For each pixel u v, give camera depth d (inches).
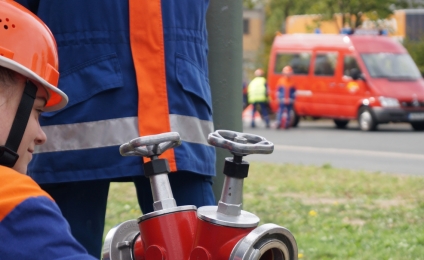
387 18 1327.5
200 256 72.6
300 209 346.6
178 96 116.2
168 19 116.5
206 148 120.3
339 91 962.1
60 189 119.1
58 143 114.3
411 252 253.9
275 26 1529.3
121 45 114.9
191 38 120.1
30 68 77.1
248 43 1850.4
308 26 1368.1
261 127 1074.7
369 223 315.6
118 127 113.7
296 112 1024.9
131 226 84.4
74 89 114.1
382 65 946.1
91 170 113.4
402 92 923.4
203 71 123.2
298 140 836.6
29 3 122.6
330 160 622.5
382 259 244.2
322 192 406.6
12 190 66.3
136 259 82.1
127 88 114.7
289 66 1033.5
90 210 119.3
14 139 73.7
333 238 275.4
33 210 65.5
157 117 114.3
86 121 113.9
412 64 962.1
